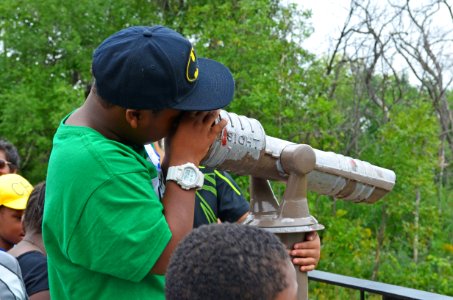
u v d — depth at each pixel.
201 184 1.87
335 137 10.57
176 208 1.83
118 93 1.79
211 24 10.80
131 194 1.77
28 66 13.59
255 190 2.19
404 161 10.16
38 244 2.84
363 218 10.53
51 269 1.95
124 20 13.62
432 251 10.54
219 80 1.93
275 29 10.76
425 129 10.13
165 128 1.89
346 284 2.93
